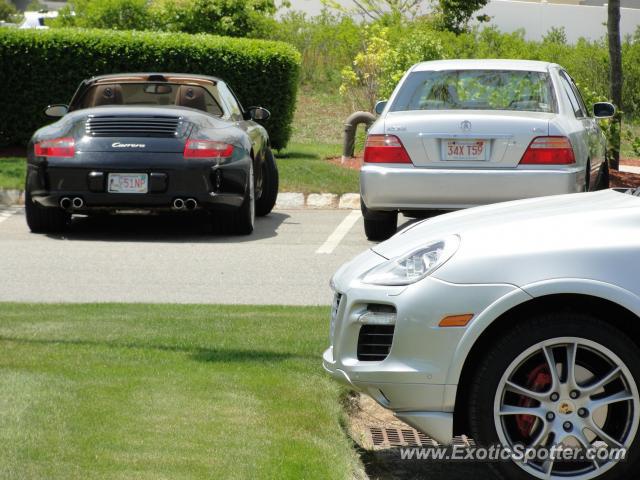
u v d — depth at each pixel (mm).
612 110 18703
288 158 26703
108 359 9258
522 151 15312
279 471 6742
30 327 10539
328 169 24031
